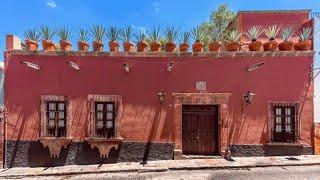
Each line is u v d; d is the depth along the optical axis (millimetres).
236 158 12133
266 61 12578
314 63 12555
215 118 12820
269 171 10273
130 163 12117
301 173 9906
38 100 12539
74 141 12453
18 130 12453
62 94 12555
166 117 12547
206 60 12648
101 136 12492
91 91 12570
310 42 12602
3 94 12922
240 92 12547
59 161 12398
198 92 12555
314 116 12484
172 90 12602
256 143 12375
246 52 12508
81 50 12680
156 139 12477
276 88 12500
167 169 10891
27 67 12586
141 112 12555
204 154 12719
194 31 12891
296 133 12328
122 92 12586
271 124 12391
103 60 12656
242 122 12469
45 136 12414
